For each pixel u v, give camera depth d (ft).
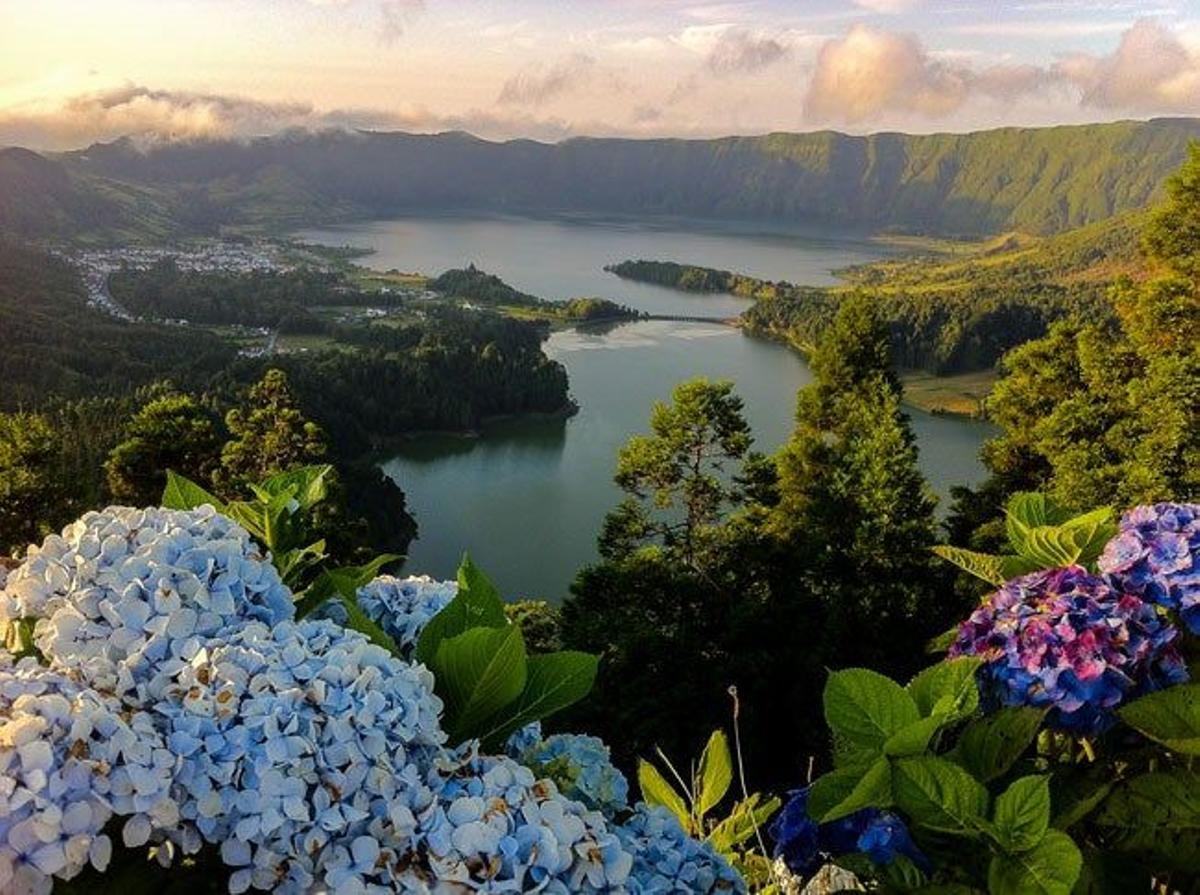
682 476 94.63
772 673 63.00
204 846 5.65
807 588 74.95
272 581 6.48
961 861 6.41
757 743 59.72
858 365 110.93
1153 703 6.44
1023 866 5.73
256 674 5.53
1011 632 7.04
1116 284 86.38
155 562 6.03
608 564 73.15
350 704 5.39
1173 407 67.21
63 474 94.84
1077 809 6.39
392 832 5.23
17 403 291.79
